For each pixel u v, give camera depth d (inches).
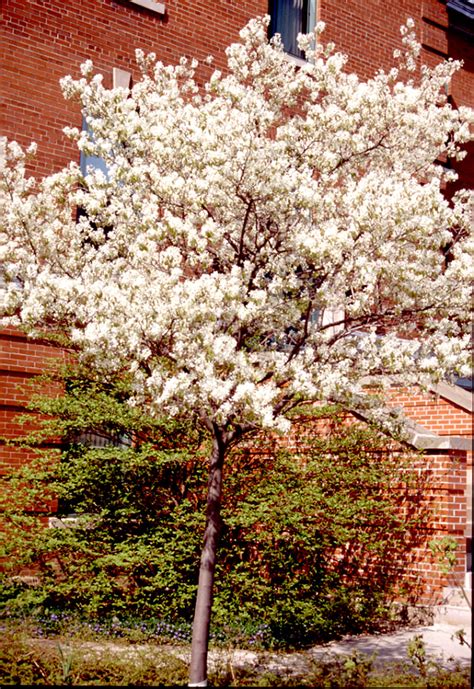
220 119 332.5
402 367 319.9
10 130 493.0
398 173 373.7
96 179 339.0
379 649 367.2
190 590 394.9
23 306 305.9
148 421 412.8
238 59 393.1
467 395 461.7
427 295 333.4
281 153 336.5
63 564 414.0
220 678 301.9
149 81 406.6
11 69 497.7
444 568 385.1
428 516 435.5
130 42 548.1
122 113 346.3
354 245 316.5
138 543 398.3
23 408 473.7
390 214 307.7
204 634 291.7
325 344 328.2
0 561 433.1
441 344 322.0
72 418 425.7
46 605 402.9
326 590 418.9
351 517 439.5
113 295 287.0
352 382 321.4
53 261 346.0
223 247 350.9
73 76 521.3
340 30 655.1
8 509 415.8
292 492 429.4
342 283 330.3
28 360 475.8
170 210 358.6
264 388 281.7
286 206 321.4
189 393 285.1
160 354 302.2
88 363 323.0
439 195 313.1
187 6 576.4
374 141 390.0
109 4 540.7
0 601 392.2
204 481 431.2
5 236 342.0
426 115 402.3
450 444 430.9
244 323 309.6
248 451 449.7
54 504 464.4
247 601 407.8
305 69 389.1
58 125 510.6
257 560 431.8
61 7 520.7
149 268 323.6
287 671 317.1
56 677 292.8
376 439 453.4
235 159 315.9
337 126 348.8
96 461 423.8
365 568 455.8
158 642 360.5
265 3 618.8
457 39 757.3
